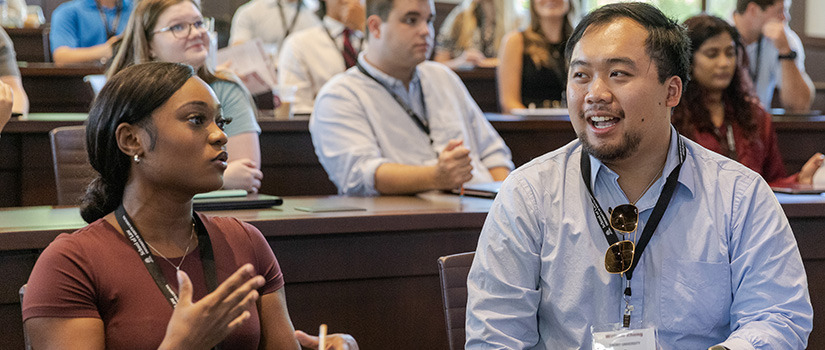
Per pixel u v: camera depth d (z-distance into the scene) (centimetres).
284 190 341
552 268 154
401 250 215
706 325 152
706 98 280
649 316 152
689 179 153
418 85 314
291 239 204
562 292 154
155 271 136
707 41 275
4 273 176
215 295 120
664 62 147
